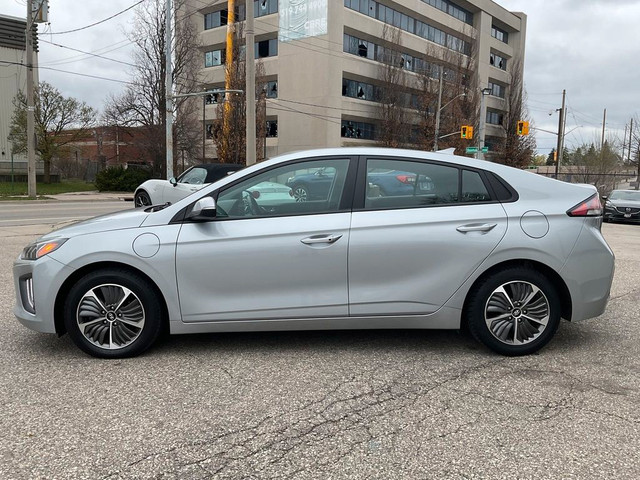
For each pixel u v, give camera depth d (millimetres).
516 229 4133
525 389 3674
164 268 4039
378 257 4086
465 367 4062
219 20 50250
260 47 48375
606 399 3523
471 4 58344
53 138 38844
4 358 4184
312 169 4258
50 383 3707
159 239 4051
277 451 2859
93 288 4090
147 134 37438
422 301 4152
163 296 4105
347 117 46531
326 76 42750
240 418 3223
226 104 36781
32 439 2955
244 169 4281
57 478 2592
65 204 24578
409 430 3096
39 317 4105
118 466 2703
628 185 54812
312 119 43938
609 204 21703
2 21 39344
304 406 3389
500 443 2955
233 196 4215
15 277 4293
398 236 4086
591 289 4246
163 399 3467
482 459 2793
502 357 4277
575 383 3779
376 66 47312
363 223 4102
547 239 4133
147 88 36688
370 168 4242
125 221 4188
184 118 39250
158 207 4723
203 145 42969
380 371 3971
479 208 4191
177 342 4566
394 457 2809
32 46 26797
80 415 3240
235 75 37812
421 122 47125
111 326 4129
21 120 36938
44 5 26094
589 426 3154
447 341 4656
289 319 4141
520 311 4238
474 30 58969
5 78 40094
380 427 3129
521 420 3225
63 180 49812
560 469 2699
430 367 4059
